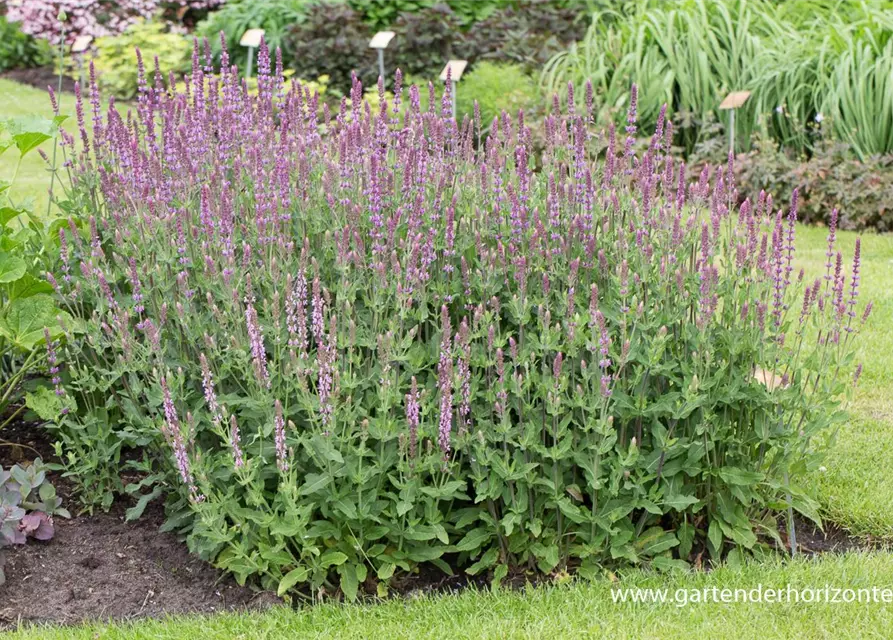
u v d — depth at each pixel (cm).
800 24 1191
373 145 450
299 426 418
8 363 526
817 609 381
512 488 397
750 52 1076
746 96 745
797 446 427
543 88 1088
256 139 480
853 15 1129
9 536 396
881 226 912
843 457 504
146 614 386
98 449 450
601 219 444
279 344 407
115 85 1307
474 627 369
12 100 1325
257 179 431
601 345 379
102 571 411
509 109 1039
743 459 430
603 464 403
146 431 412
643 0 1180
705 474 418
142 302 432
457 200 442
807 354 607
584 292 432
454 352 397
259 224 411
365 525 400
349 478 392
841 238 887
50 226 489
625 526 414
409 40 1216
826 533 451
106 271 437
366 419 382
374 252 400
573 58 1109
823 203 934
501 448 419
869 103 975
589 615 375
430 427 399
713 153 1006
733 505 424
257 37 941
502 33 1235
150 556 422
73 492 459
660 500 408
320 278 437
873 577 402
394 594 400
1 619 380
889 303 699
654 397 425
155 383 403
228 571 407
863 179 915
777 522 452
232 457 385
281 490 372
